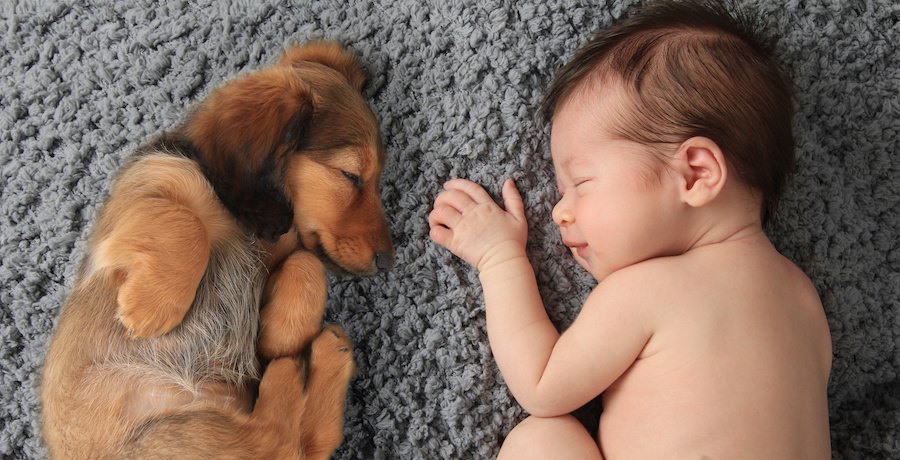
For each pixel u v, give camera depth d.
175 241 0.67
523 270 0.73
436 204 0.76
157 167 0.69
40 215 0.79
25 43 0.80
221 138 0.69
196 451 0.68
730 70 0.69
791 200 0.75
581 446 0.70
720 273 0.69
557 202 0.75
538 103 0.76
